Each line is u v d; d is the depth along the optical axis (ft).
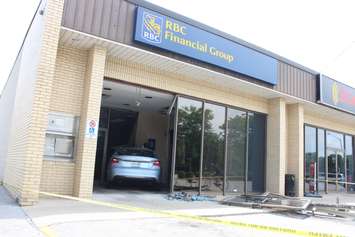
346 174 60.80
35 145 25.17
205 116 39.86
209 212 26.30
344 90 51.19
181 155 37.60
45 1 27.96
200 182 38.63
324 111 52.11
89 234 17.29
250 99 44.09
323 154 56.34
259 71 39.68
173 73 36.99
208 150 39.75
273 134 45.19
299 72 45.42
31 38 35.27
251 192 43.57
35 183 24.94
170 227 20.10
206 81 39.58
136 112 50.19
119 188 39.73
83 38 29.09
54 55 26.43
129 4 31.04
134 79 34.24
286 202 31.63
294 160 47.03
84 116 29.78
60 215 21.18
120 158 36.83
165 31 32.17
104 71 32.55
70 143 30.01
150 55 32.09
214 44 35.63
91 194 28.96
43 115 25.67
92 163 29.17
